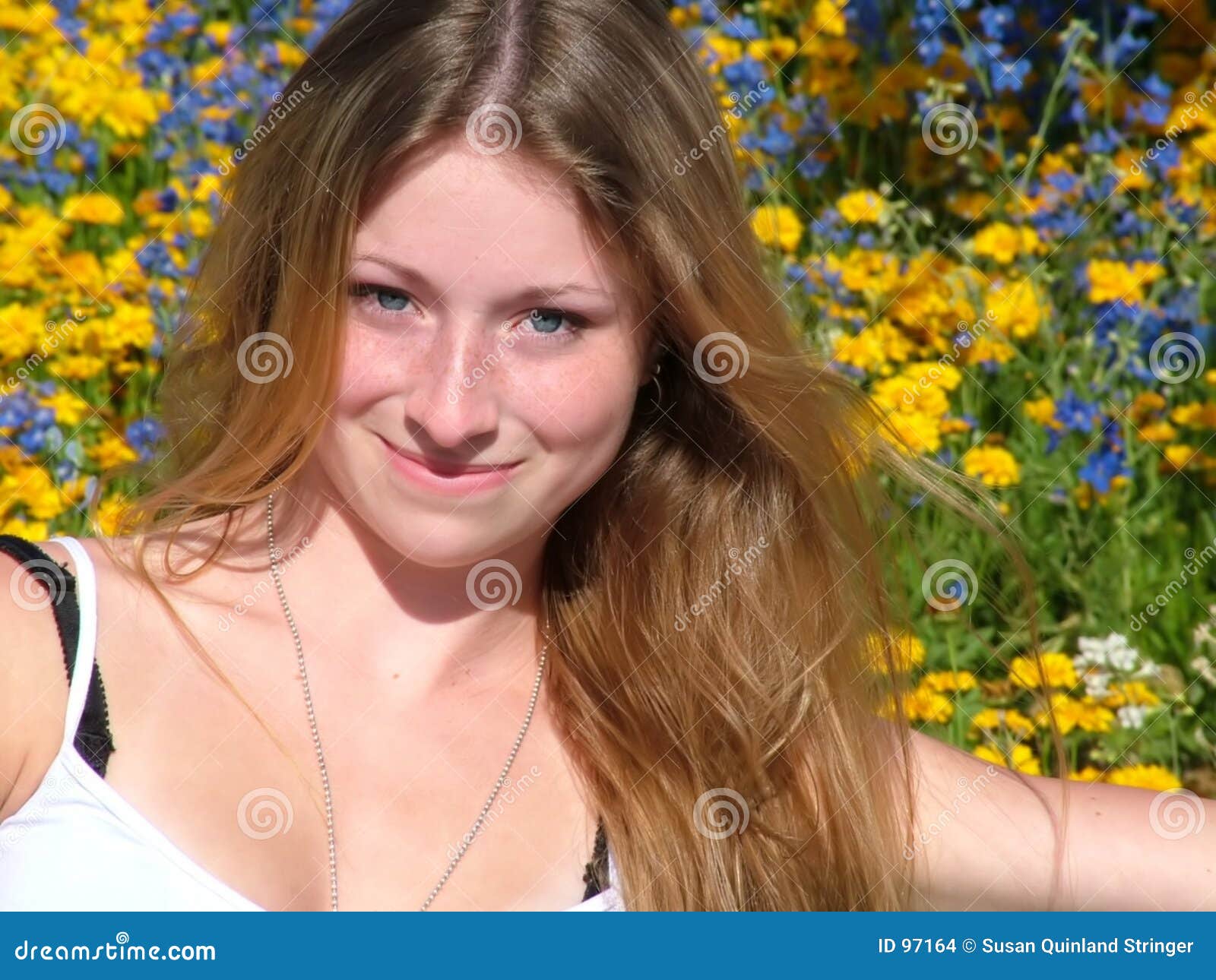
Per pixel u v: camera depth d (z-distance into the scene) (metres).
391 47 2.88
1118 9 6.80
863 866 3.44
